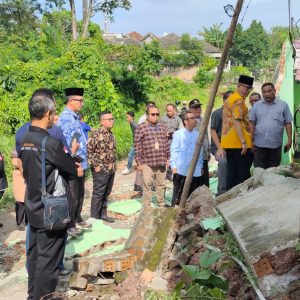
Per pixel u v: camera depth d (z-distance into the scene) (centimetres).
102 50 2038
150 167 573
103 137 554
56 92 1280
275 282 231
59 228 314
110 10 2481
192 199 402
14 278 406
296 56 733
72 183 475
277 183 341
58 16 2719
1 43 1858
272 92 539
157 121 579
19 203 443
